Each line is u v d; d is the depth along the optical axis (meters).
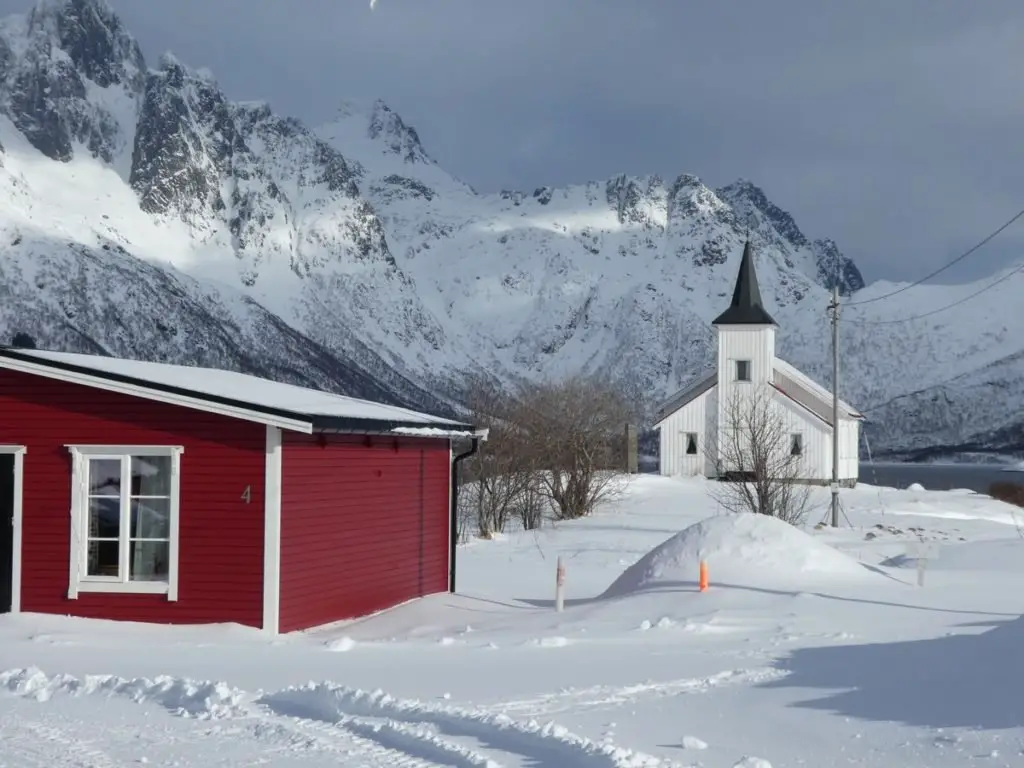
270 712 11.64
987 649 13.96
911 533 42.44
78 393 19.50
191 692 12.22
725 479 45.16
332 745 10.30
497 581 28.55
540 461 48.09
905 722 10.83
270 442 18.84
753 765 9.35
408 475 23.81
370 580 21.95
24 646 16.53
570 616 19.72
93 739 10.60
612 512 50.12
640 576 22.48
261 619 18.69
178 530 19.03
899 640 15.79
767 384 75.69
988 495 70.62
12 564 19.48
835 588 20.56
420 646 16.72
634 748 10.12
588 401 52.44
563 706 11.91
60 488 19.47
